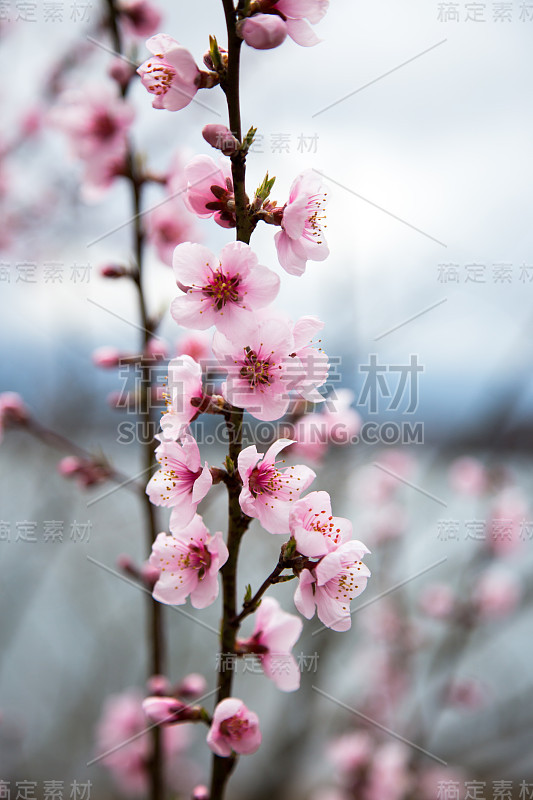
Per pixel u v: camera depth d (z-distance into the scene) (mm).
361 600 1068
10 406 687
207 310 470
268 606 499
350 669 1135
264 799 1069
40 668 1301
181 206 659
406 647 1029
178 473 480
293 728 1098
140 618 1347
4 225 1050
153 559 480
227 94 476
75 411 1013
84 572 1275
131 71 679
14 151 1074
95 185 680
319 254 485
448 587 1022
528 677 1153
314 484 911
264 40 467
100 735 895
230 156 474
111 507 1262
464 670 1159
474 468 973
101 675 1295
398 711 1018
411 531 1117
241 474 461
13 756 1115
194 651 1257
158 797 646
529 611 1165
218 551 467
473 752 1096
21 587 1234
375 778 885
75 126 674
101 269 647
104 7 691
